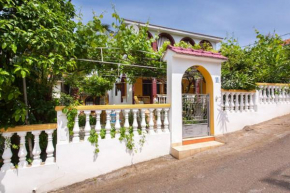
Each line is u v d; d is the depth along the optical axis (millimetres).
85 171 4027
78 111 4090
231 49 7656
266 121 7082
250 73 7047
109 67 6523
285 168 3605
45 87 4777
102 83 9664
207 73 5863
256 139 5441
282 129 5961
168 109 5176
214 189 3158
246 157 4344
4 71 2738
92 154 4109
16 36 2881
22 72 2891
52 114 4738
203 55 5293
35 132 3602
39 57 3164
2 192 3312
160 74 7211
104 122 7152
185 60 5309
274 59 7707
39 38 3043
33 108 4512
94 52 5723
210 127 5934
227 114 6195
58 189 3723
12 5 3031
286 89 7883
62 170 3805
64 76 6707
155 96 12953
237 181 3328
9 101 3523
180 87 5230
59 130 3838
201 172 3875
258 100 7000
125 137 4492
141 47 6188
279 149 4539
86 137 4102
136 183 3711
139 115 5762
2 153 3510
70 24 4289
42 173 3627
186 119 5617
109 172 4285
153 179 3816
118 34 5918
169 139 5148
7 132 3363
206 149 5172
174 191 3246
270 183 3139
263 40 8531
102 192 3469
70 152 3885
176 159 4797
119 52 6059
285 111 7840
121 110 5008
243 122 6562
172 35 13562
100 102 15070
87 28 4992
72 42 4020
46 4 3471
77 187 3752
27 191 3498
